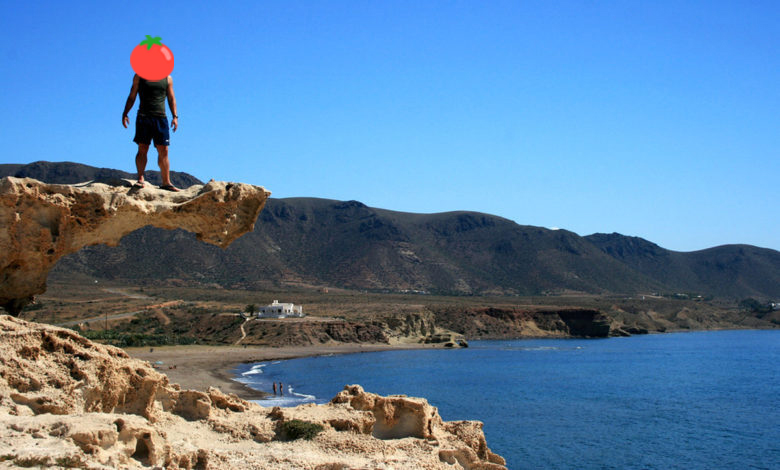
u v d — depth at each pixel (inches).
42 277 749.9
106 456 519.2
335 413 751.1
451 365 4675.2
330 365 4579.2
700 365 4840.1
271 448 685.3
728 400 3122.5
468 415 2623.0
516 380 3811.5
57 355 623.2
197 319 6333.7
